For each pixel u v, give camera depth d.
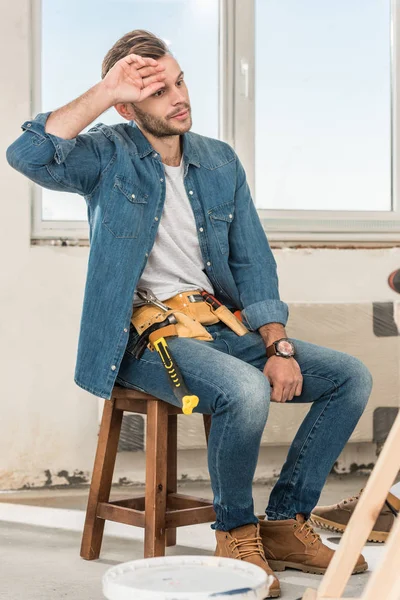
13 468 2.86
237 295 2.09
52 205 2.96
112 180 1.93
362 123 3.22
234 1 3.07
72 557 2.07
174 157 2.05
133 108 1.98
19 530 2.37
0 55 2.85
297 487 1.93
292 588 1.77
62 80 2.96
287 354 1.93
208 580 1.15
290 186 3.17
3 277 2.86
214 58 3.09
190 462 2.99
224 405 1.72
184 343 1.86
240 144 3.10
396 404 3.01
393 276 3.16
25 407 2.87
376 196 3.24
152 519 1.84
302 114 3.17
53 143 1.84
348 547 1.31
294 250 3.08
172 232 2.01
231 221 2.08
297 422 2.92
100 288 1.90
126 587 1.09
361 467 3.12
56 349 2.90
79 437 2.91
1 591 1.77
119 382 1.97
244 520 1.76
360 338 2.98
